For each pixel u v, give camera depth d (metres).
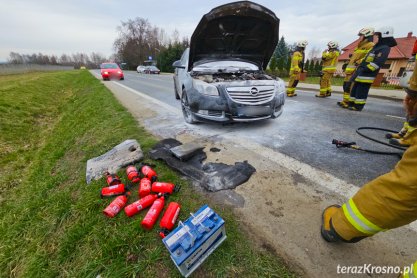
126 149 2.79
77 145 3.69
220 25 3.93
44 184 2.69
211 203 1.85
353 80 4.93
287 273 1.27
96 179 2.32
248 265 1.32
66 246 1.61
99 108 5.61
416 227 1.56
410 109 1.01
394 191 0.95
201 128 3.83
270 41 4.31
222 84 3.31
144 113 5.00
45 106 7.65
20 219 2.15
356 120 4.24
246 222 1.63
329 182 2.10
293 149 2.88
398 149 2.81
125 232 1.59
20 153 4.25
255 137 3.35
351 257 1.34
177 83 5.79
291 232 1.53
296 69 6.95
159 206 1.73
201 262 1.32
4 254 1.79
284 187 2.04
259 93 3.32
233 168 2.35
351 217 1.16
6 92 7.59
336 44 6.45
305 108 5.40
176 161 2.49
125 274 1.32
